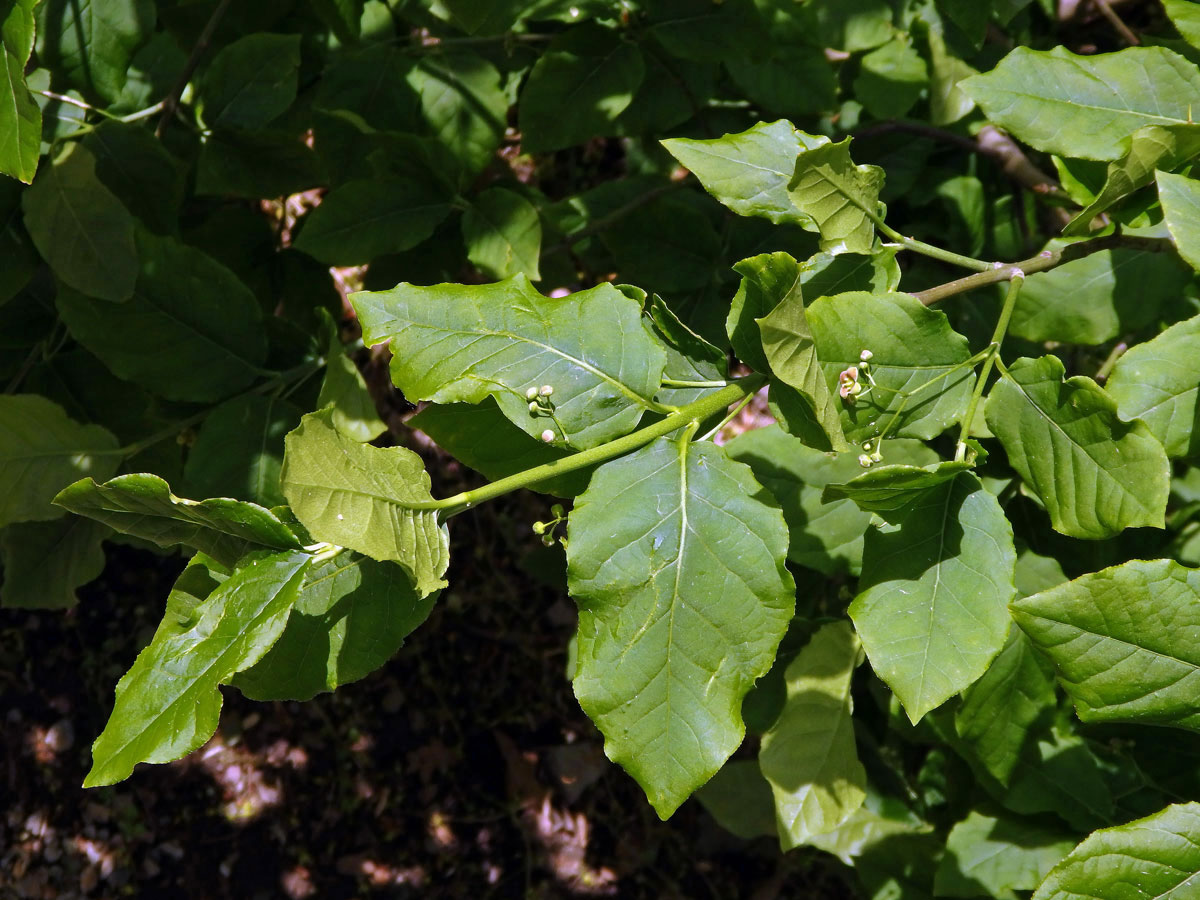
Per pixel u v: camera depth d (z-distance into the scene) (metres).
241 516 0.61
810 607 0.93
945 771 0.93
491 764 1.60
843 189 0.67
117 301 0.83
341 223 0.88
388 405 1.55
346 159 0.91
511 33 0.94
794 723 0.81
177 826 1.53
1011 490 0.86
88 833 1.51
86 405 0.97
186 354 0.86
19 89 0.67
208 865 1.52
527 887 1.55
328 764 1.57
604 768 1.60
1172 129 0.65
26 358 0.98
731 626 0.62
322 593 0.65
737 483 0.63
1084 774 0.81
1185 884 0.61
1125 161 0.66
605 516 0.62
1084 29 1.05
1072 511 0.64
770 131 0.70
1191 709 0.63
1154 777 0.82
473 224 0.90
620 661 0.61
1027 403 0.65
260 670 0.64
